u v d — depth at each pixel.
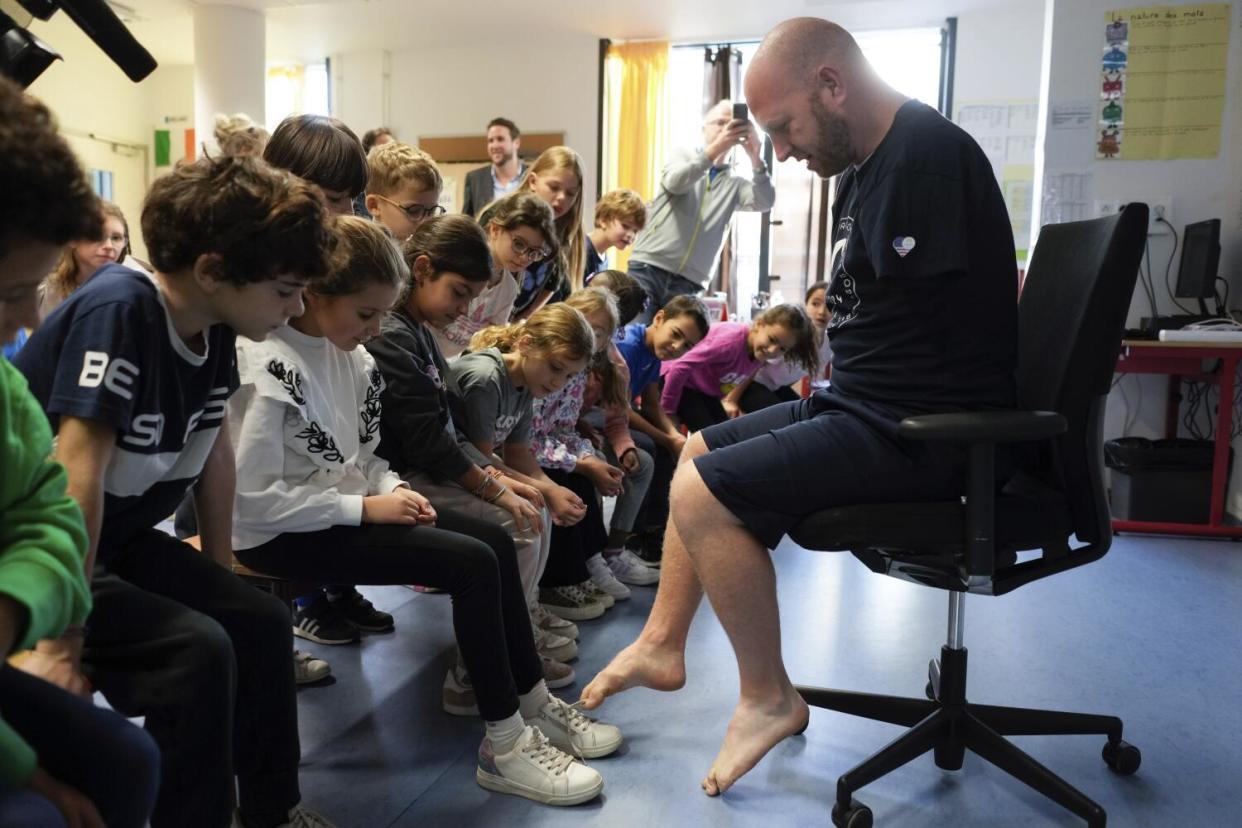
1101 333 1.34
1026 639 2.21
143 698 0.96
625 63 6.30
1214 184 3.62
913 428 1.24
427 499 1.59
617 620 2.30
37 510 0.73
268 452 1.33
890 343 1.43
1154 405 3.77
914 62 5.97
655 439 2.85
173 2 5.72
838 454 1.37
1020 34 5.60
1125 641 2.20
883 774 1.42
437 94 6.70
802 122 1.49
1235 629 2.29
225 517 1.26
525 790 1.43
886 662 2.04
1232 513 3.55
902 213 1.38
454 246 1.69
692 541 1.42
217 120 2.24
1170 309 3.71
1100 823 1.33
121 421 0.94
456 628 1.40
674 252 3.92
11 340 0.71
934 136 1.40
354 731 1.65
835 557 2.94
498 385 1.86
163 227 0.97
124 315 0.96
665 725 1.71
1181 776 1.55
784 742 1.66
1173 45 3.60
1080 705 1.83
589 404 2.53
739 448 1.41
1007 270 1.42
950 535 1.33
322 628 2.08
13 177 0.62
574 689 1.86
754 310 5.69
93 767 0.72
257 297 1.00
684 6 5.60
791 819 1.40
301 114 1.78
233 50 5.77
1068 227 1.59
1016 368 1.50
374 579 1.39
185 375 1.05
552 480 2.19
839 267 1.56
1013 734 1.57
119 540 1.11
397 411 1.64
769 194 3.98
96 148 7.02
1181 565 2.91
